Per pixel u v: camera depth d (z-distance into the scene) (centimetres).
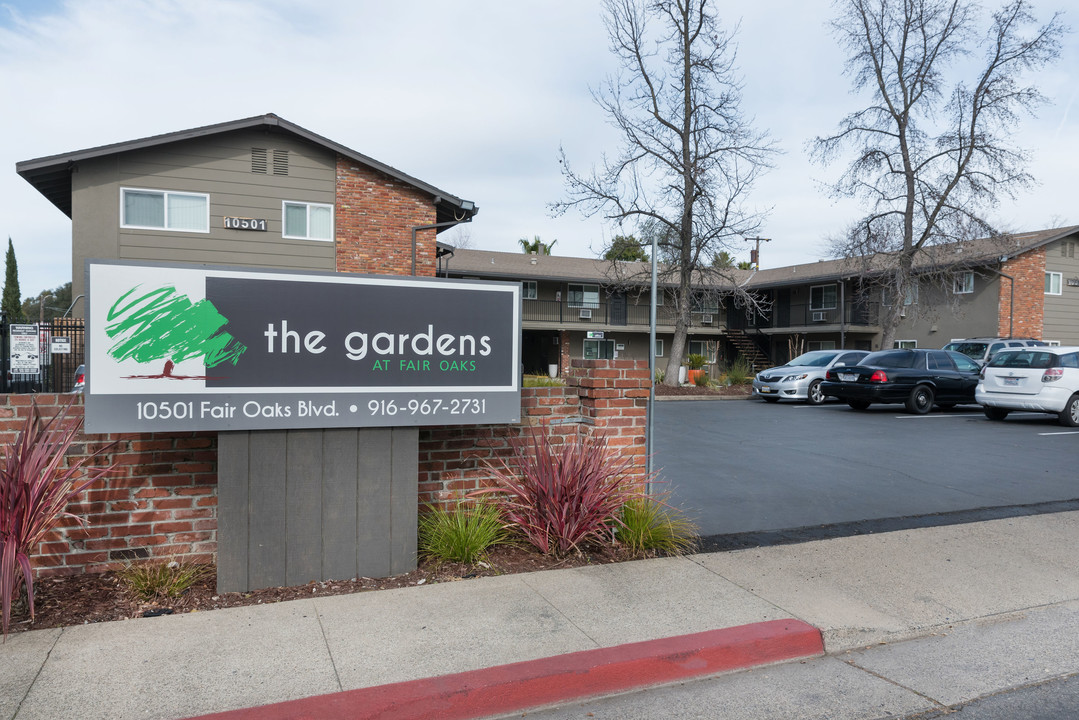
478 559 527
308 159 1892
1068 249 2989
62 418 455
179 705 324
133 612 427
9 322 1356
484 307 513
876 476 881
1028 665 399
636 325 3656
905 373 1642
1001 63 2511
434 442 567
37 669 355
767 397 2058
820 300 3625
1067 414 1356
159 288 437
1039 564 555
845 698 362
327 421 473
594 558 546
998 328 2831
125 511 478
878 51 2681
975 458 1006
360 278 479
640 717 344
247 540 460
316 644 388
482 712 344
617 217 2395
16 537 405
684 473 894
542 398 598
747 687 375
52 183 1827
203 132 1772
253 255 1855
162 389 439
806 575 519
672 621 428
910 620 448
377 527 491
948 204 2600
